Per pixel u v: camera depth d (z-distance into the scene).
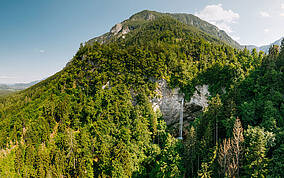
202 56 93.25
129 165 53.78
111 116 67.81
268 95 54.81
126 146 60.88
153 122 71.88
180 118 88.50
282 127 42.78
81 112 69.75
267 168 36.59
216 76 84.81
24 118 74.94
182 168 48.78
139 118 69.44
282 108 50.16
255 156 36.97
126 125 66.62
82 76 83.88
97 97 73.62
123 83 79.88
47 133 63.91
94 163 57.06
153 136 71.19
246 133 44.22
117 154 54.03
